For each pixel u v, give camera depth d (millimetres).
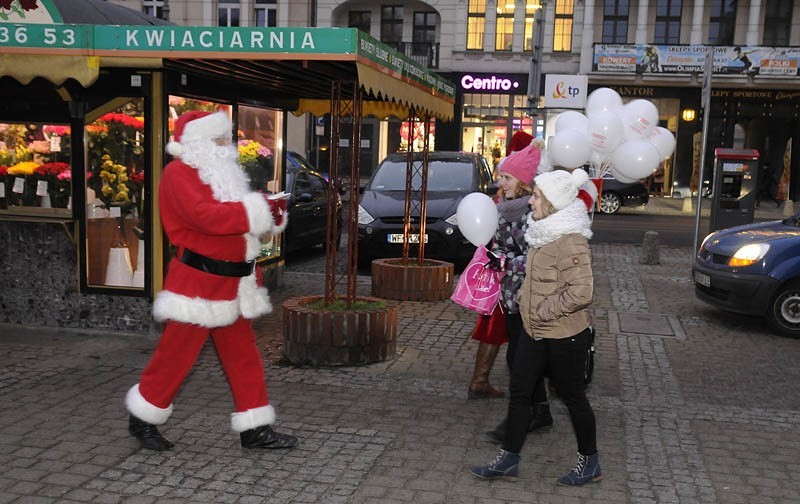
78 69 5926
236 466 4188
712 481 4184
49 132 6895
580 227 3828
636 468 4328
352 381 5824
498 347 5410
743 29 30016
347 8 31891
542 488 4023
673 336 7570
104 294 6938
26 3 6445
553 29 30609
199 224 3955
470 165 12031
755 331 7895
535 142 4871
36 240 6969
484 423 4996
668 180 30594
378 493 3898
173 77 6676
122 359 6168
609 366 6473
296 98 9227
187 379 5754
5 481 3912
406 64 6566
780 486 4141
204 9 31000
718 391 5879
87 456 4258
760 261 7699
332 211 6484
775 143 30281
